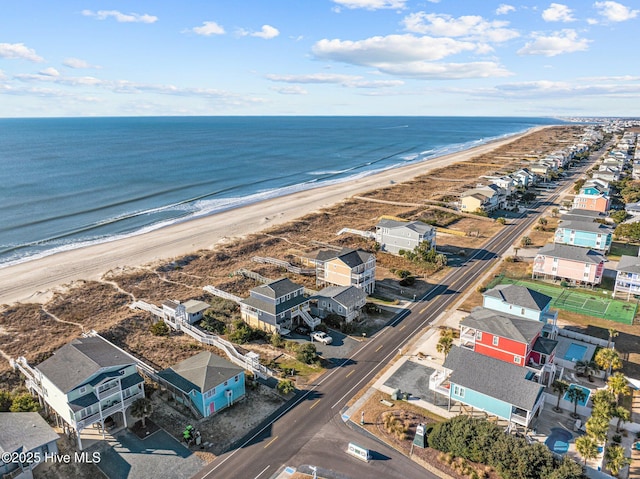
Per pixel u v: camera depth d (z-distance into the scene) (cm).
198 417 4425
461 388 4356
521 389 4128
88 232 10925
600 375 5012
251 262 8781
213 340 5778
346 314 6259
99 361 4222
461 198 12838
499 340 4997
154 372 4916
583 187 12594
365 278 7262
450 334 5562
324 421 4372
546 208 13088
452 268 8506
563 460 3609
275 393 4822
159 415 4456
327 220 11900
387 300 7156
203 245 9888
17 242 10119
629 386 4862
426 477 3681
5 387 4881
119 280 7812
